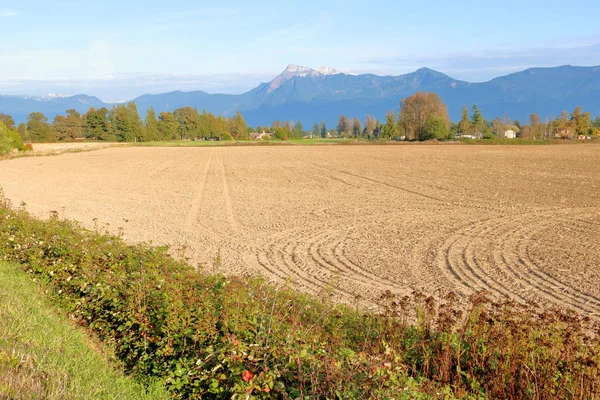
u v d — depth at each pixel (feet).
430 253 50.93
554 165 153.58
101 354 22.85
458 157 199.21
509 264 46.19
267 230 64.13
